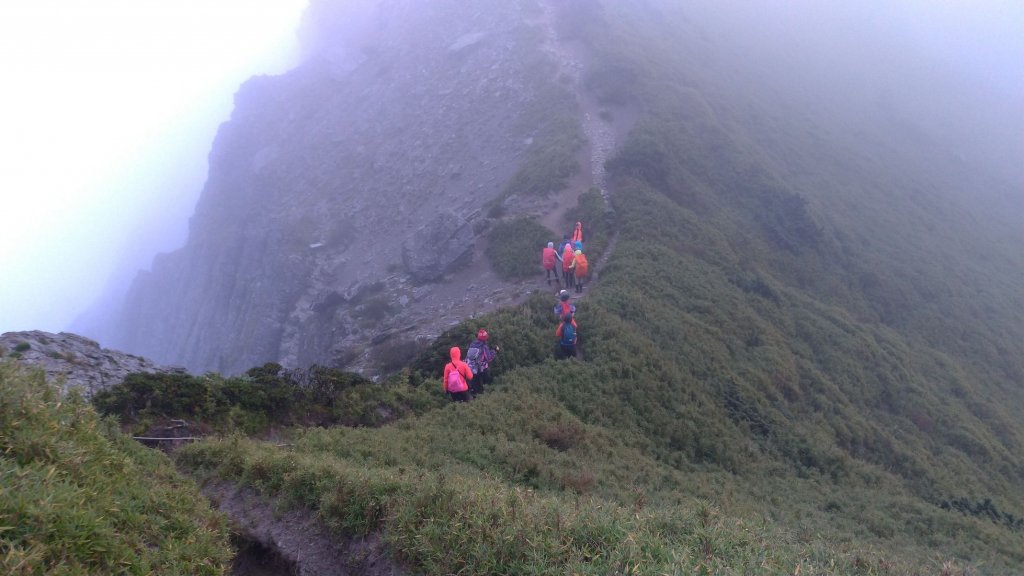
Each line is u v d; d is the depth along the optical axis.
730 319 23.17
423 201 48.16
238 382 12.61
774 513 11.91
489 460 10.81
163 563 4.18
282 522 6.29
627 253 26.12
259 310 54.88
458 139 51.22
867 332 27.44
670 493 11.38
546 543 4.44
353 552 5.46
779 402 19.62
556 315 19.67
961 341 31.64
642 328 20.03
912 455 19.70
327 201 58.12
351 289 39.97
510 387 15.57
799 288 30.64
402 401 14.86
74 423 4.96
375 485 5.92
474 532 4.71
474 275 30.67
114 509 4.14
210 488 7.48
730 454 15.57
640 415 15.90
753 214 34.91
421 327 26.64
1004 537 12.92
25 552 3.19
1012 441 23.80
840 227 37.00
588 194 32.44
